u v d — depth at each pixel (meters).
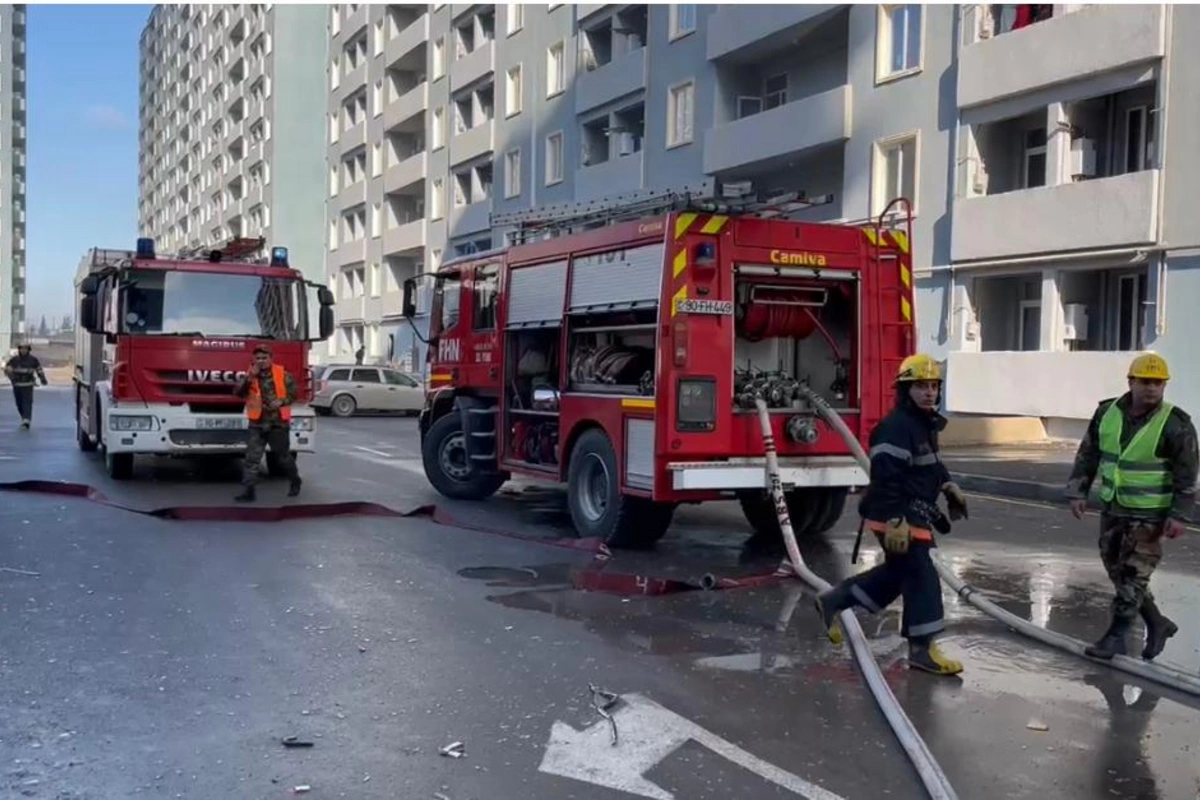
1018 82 20.55
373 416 32.25
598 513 10.01
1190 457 6.15
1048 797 4.55
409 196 52.03
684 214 9.01
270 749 4.91
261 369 12.30
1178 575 9.09
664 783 4.62
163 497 12.57
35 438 20.83
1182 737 5.27
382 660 6.27
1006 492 14.17
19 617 7.02
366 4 54.41
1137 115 19.77
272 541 9.90
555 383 11.20
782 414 9.38
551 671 6.12
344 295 58.00
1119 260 18.94
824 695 5.79
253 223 72.19
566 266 10.48
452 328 12.89
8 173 95.44
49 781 4.53
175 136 110.69
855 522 11.88
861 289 9.79
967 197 21.77
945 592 8.28
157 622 6.98
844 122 24.34
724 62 28.41
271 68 66.69
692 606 7.71
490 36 43.06
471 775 4.67
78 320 18.06
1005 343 22.19
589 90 34.50
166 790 4.46
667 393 8.95
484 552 9.56
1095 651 6.42
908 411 6.28
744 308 9.49
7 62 95.38
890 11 23.62
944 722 5.42
